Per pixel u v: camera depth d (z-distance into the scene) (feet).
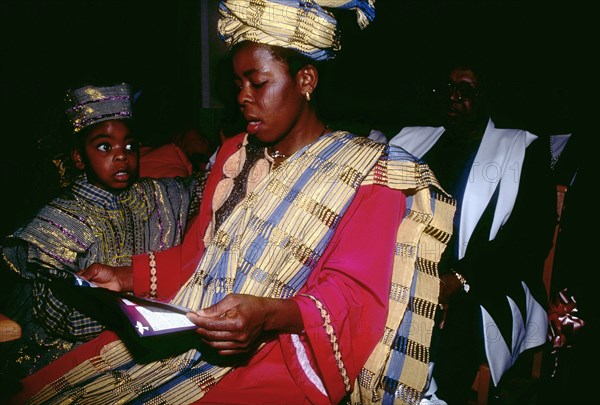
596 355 8.95
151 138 11.12
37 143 5.66
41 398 4.44
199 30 11.46
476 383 6.30
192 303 4.45
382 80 10.37
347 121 8.85
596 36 9.18
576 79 9.18
